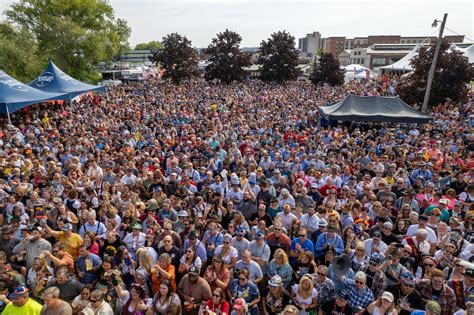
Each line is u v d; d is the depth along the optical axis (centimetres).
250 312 547
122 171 1032
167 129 1781
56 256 626
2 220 816
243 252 611
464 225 703
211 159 1167
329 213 757
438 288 514
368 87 4409
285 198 847
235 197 898
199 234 719
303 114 2431
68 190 881
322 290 542
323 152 1311
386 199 834
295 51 5888
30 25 4700
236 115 2281
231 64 5472
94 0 5003
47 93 2258
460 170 1045
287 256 664
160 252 642
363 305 515
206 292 551
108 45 5075
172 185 966
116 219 741
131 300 528
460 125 1889
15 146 1345
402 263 604
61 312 482
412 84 2302
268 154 1251
